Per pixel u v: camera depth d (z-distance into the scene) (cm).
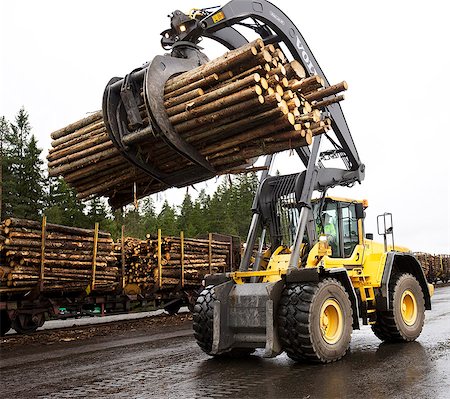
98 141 709
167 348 937
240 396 541
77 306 1470
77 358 852
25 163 3478
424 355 768
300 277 731
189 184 723
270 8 859
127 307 1623
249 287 771
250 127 629
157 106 635
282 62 672
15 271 1238
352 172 1005
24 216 3247
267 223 882
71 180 755
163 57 670
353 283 882
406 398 509
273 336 711
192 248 1805
